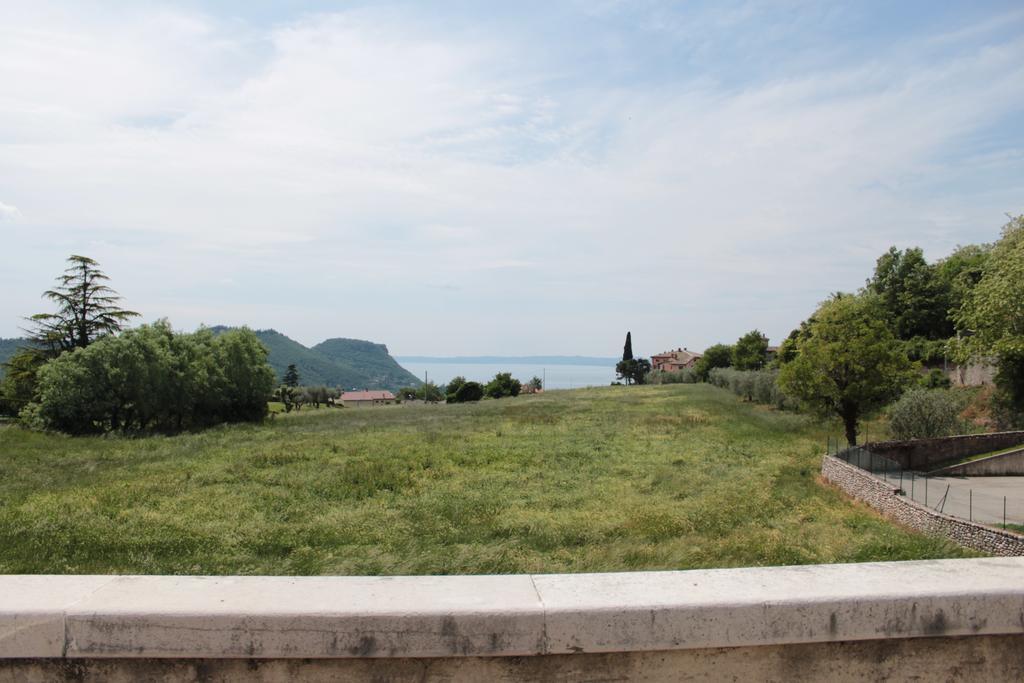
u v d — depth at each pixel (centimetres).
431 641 210
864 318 3066
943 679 230
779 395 4656
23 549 1145
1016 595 228
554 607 213
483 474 2236
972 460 2619
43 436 3175
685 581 236
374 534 1405
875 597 222
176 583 232
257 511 1603
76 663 214
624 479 2220
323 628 209
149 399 3759
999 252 3017
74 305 4919
